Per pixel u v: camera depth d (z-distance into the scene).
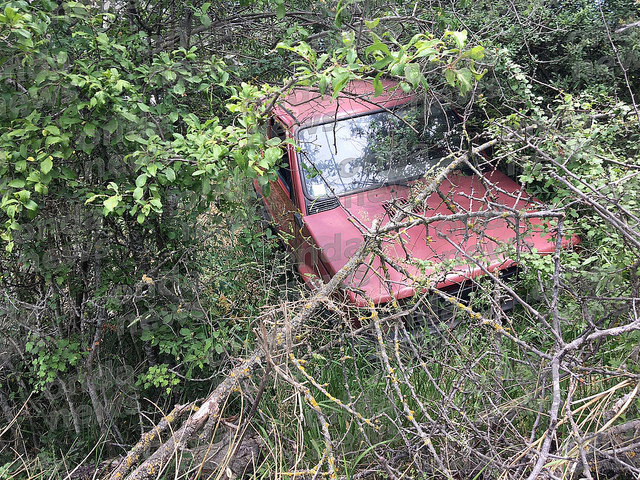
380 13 4.15
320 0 4.12
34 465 3.54
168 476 3.09
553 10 4.93
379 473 2.85
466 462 2.82
